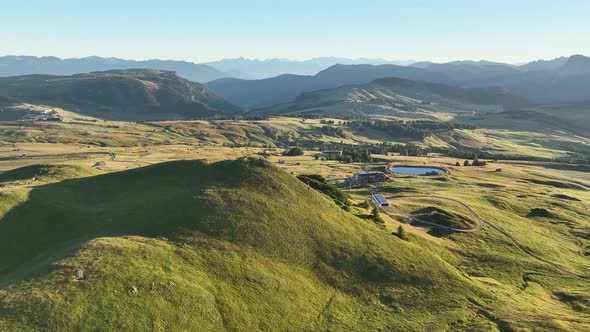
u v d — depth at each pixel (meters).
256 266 58.34
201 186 78.38
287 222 70.31
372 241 72.44
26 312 41.22
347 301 57.31
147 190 81.12
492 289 68.50
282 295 54.59
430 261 70.19
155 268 51.47
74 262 50.06
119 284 47.00
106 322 42.06
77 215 72.19
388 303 58.06
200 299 48.69
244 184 79.00
